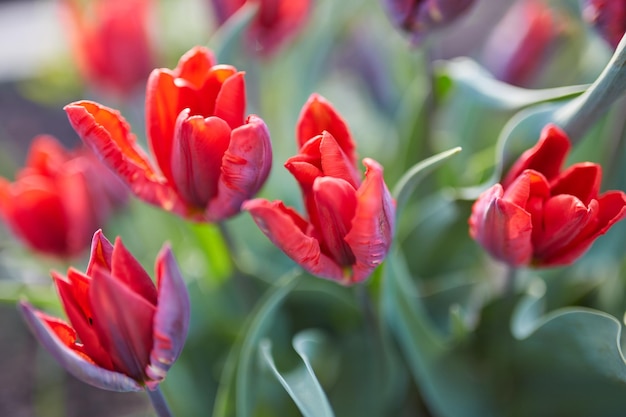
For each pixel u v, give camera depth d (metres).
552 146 0.56
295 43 0.77
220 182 0.56
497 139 0.76
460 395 0.66
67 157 0.77
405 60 0.86
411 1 0.62
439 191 0.72
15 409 0.86
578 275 0.69
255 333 0.61
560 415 0.65
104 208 0.73
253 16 0.67
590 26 0.61
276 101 0.78
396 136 0.77
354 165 0.55
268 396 0.63
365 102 1.01
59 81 1.15
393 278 0.63
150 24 0.86
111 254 0.54
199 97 0.56
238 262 0.66
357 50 0.88
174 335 0.52
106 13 0.77
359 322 0.67
